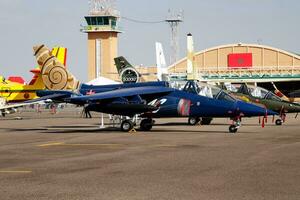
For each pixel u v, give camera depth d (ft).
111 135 104.83
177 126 136.46
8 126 147.13
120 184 46.39
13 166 58.59
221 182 46.78
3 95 225.56
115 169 55.42
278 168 54.90
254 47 515.50
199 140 90.22
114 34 525.34
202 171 53.36
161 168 55.77
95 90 135.23
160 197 40.60
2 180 49.03
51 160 63.82
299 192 41.91
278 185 44.96
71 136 103.81
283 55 511.81
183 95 112.98
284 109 142.61
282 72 497.46
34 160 64.03
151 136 100.53
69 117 221.46
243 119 179.83
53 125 150.82
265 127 129.39
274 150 72.38
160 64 246.06
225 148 75.66
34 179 49.47
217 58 518.37
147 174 51.80
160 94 114.21
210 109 110.42
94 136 102.83
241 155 66.74
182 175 50.93
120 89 120.57
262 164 58.03
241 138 93.86
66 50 231.50
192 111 111.75
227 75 508.94
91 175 51.55
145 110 111.24
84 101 112.27
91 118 207.72
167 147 78.07
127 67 201.26
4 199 40.57
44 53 197.16
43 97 140.87
